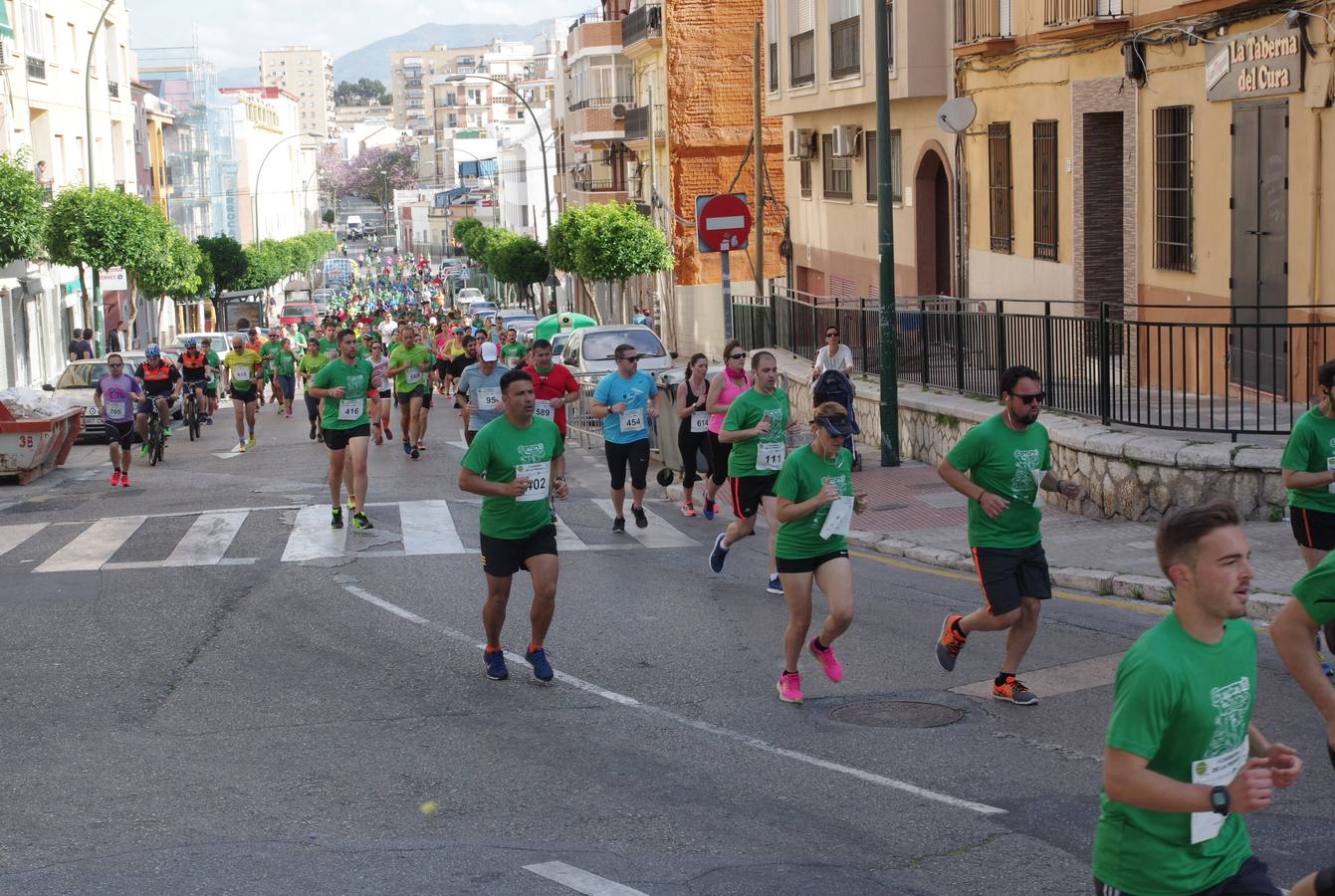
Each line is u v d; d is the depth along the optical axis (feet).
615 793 23.35
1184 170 56.90
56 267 157.17
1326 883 12.26
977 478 27.73
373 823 22.08
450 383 127.44
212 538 49.16
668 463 60.23
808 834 21.17
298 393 152.87
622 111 222.28
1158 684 12.39
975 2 74.95
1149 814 12.69
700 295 168.96
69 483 69.56
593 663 32.35
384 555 45.62
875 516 48.91
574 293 271.28
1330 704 15.71
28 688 30.73
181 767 25.22
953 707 28.04
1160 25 56.80
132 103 203.92
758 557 45.34
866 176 97.25
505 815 22.35
